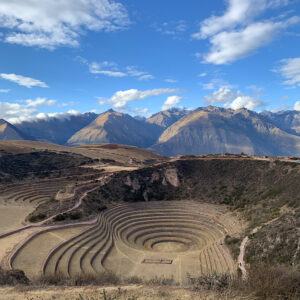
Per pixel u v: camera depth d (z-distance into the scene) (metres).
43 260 45.69
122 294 16.52
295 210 52.72
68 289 19.36
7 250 48.44
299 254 37.41
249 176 91.75
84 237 59.19
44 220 66.75
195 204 86.56
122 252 59.22
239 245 51.88
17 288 20.73
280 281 13.75
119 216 77.88
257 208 70.00
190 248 65.12
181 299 14.71
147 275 48.28
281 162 88.69
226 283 15.81
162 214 82.31
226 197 85.94
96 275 30.73
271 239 45.81
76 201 76.81
